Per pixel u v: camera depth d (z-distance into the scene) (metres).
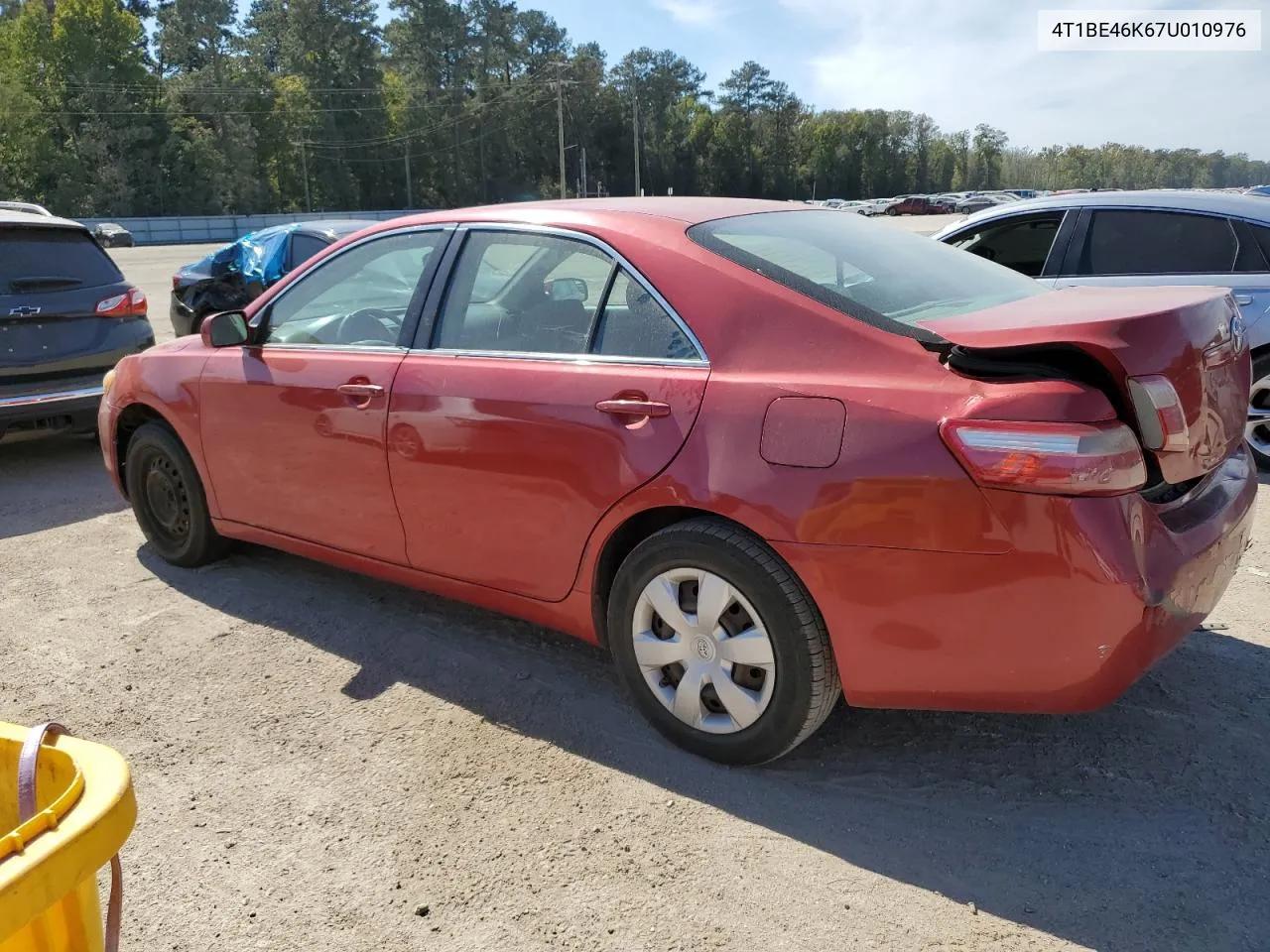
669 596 2.85
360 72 98.56
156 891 2.45
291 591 4.32
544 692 3.39
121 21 75.62
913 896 2.36
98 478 6.53
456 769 2.94
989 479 2.29
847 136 131.50
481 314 3.34
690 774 2.88
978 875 2.42
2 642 3.89
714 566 2.71
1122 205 6.06
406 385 3.38
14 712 3.32
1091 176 157.62
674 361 2.83
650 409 2.79
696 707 2.88
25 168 70.94
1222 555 2.64
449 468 3.27
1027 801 2.71
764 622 2.66
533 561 3.15
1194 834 2.55
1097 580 2.27
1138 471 2.32
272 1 102.62
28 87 72.94
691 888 2.41
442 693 3.40
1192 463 2.49
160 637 3.90
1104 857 2.47
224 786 2.88
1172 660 3.49
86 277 6.81
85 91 74.06
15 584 4.51
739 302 2.77
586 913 2.33
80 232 6.90
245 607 4.17
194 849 2.61
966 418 2.33
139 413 4.64
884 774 2.86
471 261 3.43
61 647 3.83
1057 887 2.37
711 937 2.24
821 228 3.37
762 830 2.62
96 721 3.26
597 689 3.40
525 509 3.11
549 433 3.00
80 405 6.60
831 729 3.10
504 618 3.99
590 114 113.56
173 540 4.59
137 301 7.05
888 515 2.42
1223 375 2.67
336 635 3.88
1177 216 5.89
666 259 2.93
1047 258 6.26
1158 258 5.93
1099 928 2.23
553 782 2.86
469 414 3.19
